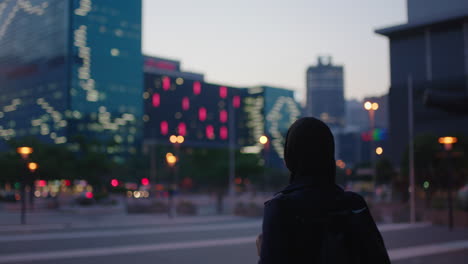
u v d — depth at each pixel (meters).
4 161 45.31
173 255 12.71
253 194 74.38
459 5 26.84
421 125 69.94
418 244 15.10
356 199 1.86
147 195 75.88
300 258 1.66
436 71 74.06
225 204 50.12
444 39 74.00
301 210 1.71
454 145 40.53
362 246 1.74
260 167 58.59
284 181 98.62
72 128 146.75
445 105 7.62
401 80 76.44
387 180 48.91
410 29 77.31
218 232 18.95
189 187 85.69
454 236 17.19
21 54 165.00
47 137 152.62
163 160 99.88
